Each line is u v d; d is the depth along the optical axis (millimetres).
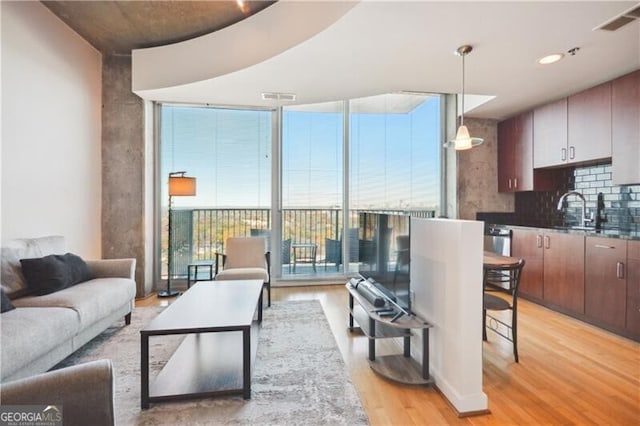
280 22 2775
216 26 3447
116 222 4145
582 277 3219
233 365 2207
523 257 4004
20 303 2281
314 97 3904
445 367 1968
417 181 5109
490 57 2781
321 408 1817
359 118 4973
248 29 3084
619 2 2008
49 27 3240
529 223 4789
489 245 4539
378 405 1872
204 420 1711
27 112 2996
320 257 4949
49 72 3250
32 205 3057
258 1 2957
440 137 5172
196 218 4660
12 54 2836
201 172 4637
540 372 2242
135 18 3354
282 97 3908
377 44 2561
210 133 4645
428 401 1916
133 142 4176
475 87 3529
